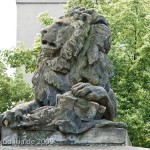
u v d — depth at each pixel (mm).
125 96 16484
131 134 15508
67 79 6648
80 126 6215
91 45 6699
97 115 6312
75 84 6520
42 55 6824
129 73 16672
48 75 6660
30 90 18406
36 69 6820
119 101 16094
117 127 6191
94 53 6641
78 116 6242
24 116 6301
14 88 18234
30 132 6266
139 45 17391
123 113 15781
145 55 16641
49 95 6621
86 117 6262
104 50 6801
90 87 6312
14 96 18172
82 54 6652
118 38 17234
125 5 17703
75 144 6176
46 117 6277
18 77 18781
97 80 6570
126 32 17359
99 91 6320
